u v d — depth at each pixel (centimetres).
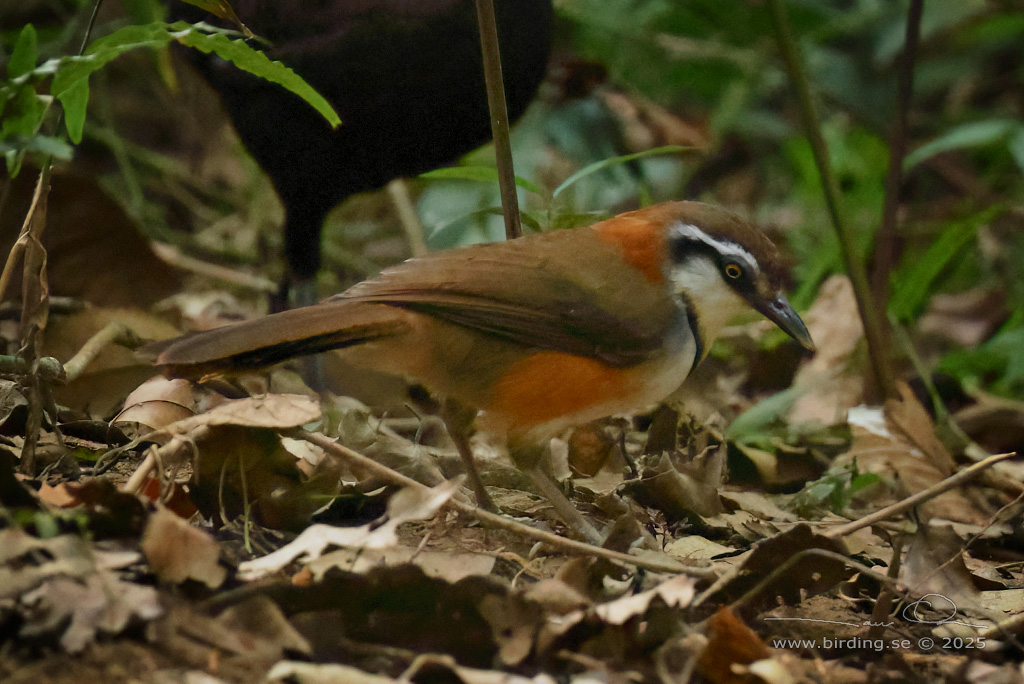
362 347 676
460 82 873
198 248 1428
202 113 1520
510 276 679
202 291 1282
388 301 662
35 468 665
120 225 1073
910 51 1038
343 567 546
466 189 1327
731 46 1748
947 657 582
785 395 985
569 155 1366
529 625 515
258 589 505
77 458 721
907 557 664
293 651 488
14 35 1398
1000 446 1113
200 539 505
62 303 993
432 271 672
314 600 509
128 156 1524
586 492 802
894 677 529
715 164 1767
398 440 774
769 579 561
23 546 483
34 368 651
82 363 825
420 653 510
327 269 1405
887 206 1059
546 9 909
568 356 684
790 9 1802
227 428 608
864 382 1066
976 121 1858
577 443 833
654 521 768
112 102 1627
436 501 564
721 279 722
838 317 1126
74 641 455
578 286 686
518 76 908
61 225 1055
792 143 1596
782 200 1744
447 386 698
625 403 714
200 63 948
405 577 514
